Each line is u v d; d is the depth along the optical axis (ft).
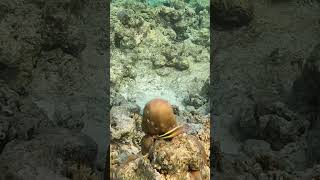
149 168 3.15
